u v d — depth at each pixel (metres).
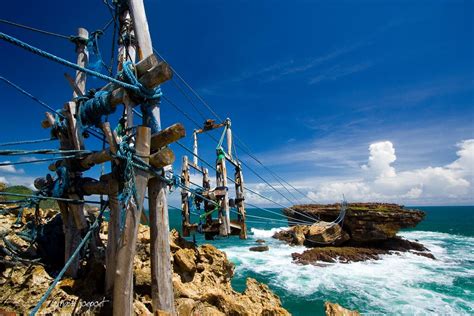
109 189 5.76
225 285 9.84
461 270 25.88
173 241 9.91
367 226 35.56
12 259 6.39
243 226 10.66
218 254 10.39
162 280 5.41
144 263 7.61
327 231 35.38
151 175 5.35
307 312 16.80
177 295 7.06
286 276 23.66
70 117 6.11
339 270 25.56
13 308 5.38
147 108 5.62
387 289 20.45
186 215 10.60
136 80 5.18
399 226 35.22
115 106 5.79
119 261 4.76
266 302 9.55
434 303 17.72
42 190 6.51
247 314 7.44
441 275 24.03
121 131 5.80
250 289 10.34
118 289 4.72
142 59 5.72
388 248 35.22
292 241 40.06
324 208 40.44
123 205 4.94
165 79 5.14
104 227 10.87
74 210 6.33
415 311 16.58
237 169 11.23
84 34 7.15
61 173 6.27
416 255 32.28
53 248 7.32
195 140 11.94
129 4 6.06
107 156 5.50
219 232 9.56
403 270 25.78
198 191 9.80
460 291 19.89
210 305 7.46
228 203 9.73
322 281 22.34
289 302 18.22
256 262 28.38
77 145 6.10
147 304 6.34
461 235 56.34
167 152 5.25
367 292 19.83
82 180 6.52
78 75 7.04
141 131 5.10
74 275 6.49
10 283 5.92
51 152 5.16
